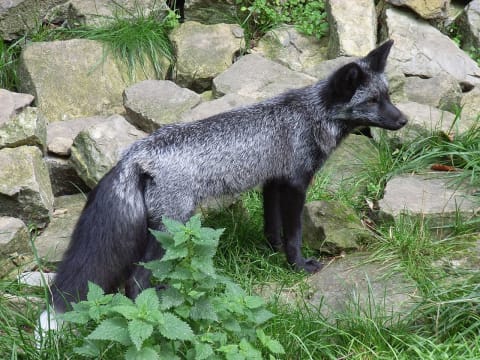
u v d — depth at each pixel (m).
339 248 9.45
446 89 12.53
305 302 8.06
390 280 8.62
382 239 9.39
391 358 7.20
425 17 13.78
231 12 14.17
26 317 7.90
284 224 9.30
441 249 9.08
